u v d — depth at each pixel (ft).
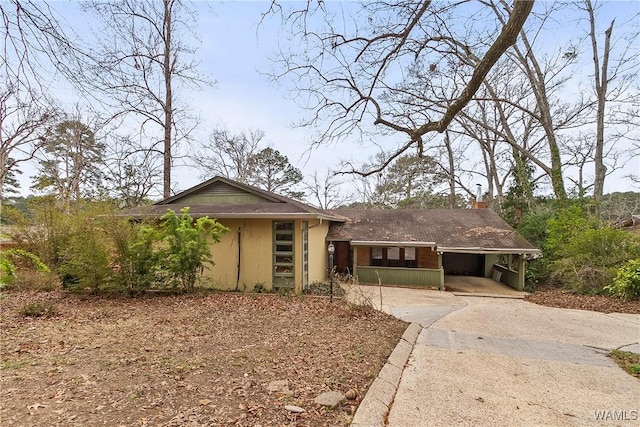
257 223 34.42
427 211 55.42
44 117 30.17
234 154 92.02
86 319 21.59
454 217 51.72
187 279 30.25
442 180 83.82
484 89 53.98
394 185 91.76
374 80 13.74
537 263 43.62
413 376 14.37
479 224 47.85
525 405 11.96
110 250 28.19
